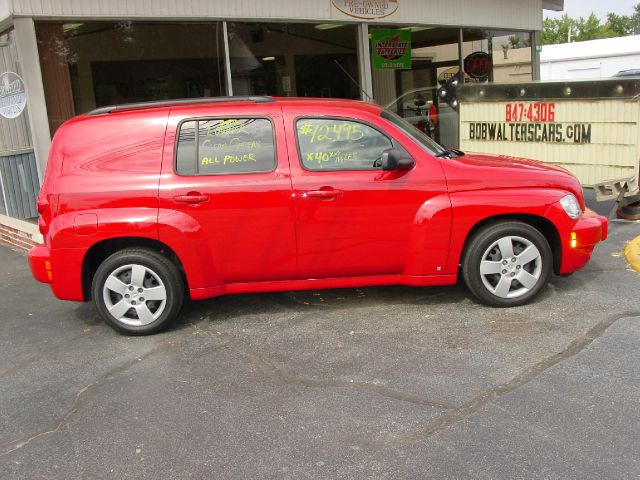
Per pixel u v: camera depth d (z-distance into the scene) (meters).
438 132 12.45
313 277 5.34
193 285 5.20
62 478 3.37
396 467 3.28
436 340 4.83
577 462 3.23
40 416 4.06
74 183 5.11
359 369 4.42
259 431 3.71
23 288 6.99
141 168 5.14
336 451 3.46
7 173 8.93
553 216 5.26
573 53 27.89
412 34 11.68
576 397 3.87
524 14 13.61
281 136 5.21
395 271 5.37
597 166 8.16
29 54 7.58
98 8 7.93
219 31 9.18
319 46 10.35
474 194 5.22
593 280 6.01
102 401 4.20
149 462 3.46
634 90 7.65
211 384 4.35
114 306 5.21
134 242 5.32
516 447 3.39
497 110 9.16
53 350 5.16
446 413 3.77
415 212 5.20
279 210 5.14
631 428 3.51
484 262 5.28
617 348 4.50
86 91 8.16
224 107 5.26
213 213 5.11
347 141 5.25
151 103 5.43
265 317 5.55
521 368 4.29
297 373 4.43
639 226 8.00
